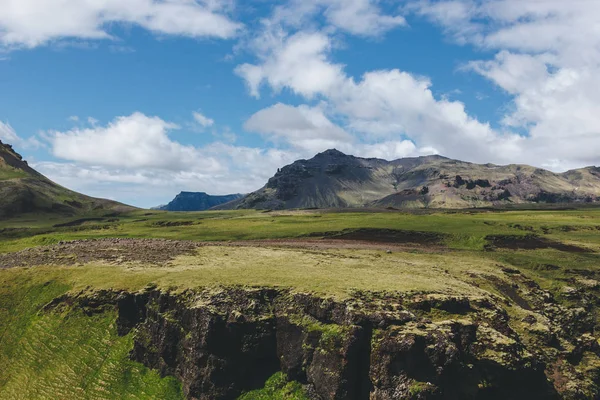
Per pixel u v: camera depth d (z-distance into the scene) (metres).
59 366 48.84
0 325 56.31
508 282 69.19
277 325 45.66
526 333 51.22
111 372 47.59
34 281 63.75
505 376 39.03
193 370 44.06
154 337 49.31
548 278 79.50
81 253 76.50
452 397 36.50
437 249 100.25
